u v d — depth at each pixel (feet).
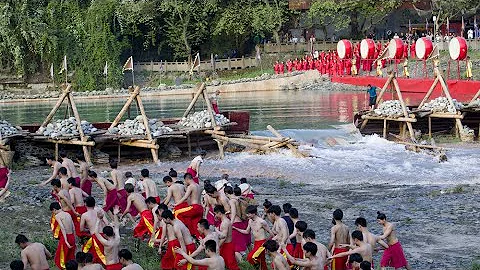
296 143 99.81
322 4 233.96
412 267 50.80
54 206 47.67
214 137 100.99
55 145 96.78
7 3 228.84
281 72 226.79
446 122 116.26
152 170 92.79
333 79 210.59
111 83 234.38
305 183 83.97
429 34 233.55
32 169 93.35
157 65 248.73
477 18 247.70
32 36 228.02
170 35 250.16
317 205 71.36
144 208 53.78
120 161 99.50
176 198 53.93
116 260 43.29
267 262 51.85
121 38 247.91
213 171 91.40
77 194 53.57
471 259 52.60
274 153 100.07
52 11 234.58
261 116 143.74
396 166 91.86
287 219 49.16
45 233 56.80
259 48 249.96
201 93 105.70
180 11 241.35
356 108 152.35
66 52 234.17
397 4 239.30
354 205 71.36
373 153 100.78
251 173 89.81
